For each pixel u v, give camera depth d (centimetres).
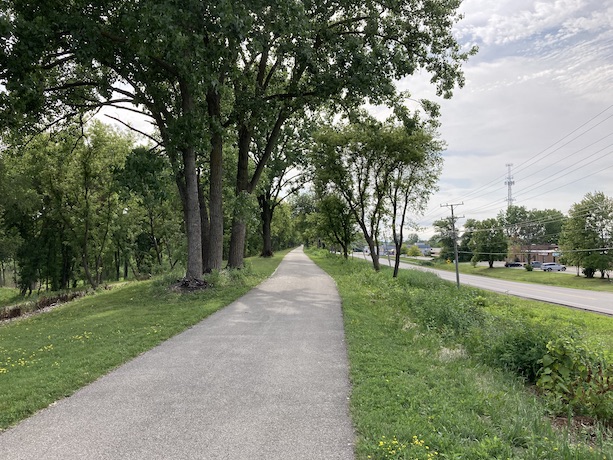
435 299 1463
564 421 536
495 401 534
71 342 936
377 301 1545
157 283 1861
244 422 484
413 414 488
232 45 1464
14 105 1358
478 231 10256
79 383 632
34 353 860
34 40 1294
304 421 485
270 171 3094
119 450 423
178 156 1884
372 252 3500
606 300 3453
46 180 3428
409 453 394
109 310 1430
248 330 986
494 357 778
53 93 1723
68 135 2178
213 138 1959
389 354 767
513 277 7150
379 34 1995
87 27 1370
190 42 1370
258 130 2267
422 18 2002
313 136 3186
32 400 562
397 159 3156
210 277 1767
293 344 850
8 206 3422
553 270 8688
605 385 561
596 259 6406
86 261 3575
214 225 1994
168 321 1095
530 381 714
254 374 660
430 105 2175
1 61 1290
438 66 2052
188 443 435
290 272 2839
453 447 405
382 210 3516
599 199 6625
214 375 659
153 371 687
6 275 8706
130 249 4903
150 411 521
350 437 444
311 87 2020
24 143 1872
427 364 716
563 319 1962
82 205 3484
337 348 818
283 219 7250
